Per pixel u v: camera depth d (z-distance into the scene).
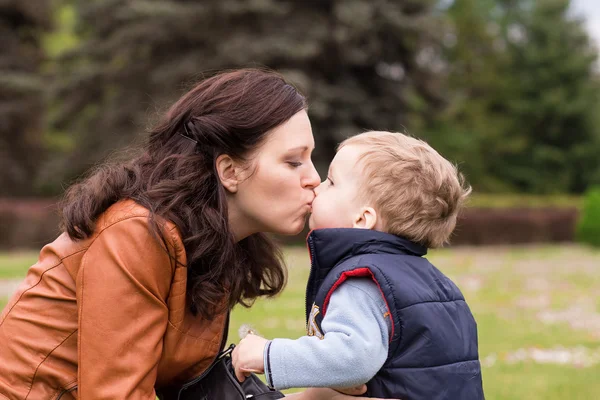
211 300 1.92
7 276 10.95
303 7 21.94
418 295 1.91
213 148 1.96
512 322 7.45
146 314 1.81
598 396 4.48
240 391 2.00
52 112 27.31
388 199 2.04
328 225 2.12
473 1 37.56
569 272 13.28
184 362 1.95
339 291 1.94
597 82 34.97
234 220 2.03
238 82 2.00
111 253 1.79
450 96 25.72
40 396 1.83
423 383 1.87
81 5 23.47
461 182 2.31
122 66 23.34
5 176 27.91
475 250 21.22
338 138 21.66
